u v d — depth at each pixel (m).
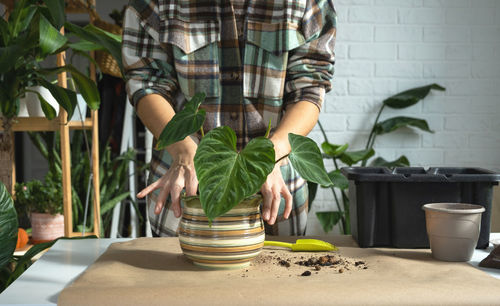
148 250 0.91
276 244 0.95
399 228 0.95
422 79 3.15
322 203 3.12
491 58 3.15
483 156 3.18
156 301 0.61
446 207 0.89
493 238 1.10
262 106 1.18
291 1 1.12
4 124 1.63
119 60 1.56
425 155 3.17
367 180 0.94
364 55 3.13
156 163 1.20
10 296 0.69
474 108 3.16
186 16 1.12
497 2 3.14
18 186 2.10
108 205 2.47
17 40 1.50
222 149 0.68
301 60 1.14
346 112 3.14
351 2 3.12
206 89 1.15
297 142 0.74
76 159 2.55
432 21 3.13
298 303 0.61
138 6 1.11
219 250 0.75
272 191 0.81
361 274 0.74
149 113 1.01
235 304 0.61
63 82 1.91
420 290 0.64
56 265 0.86
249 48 1.15
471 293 0.63
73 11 2.15
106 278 0.70
